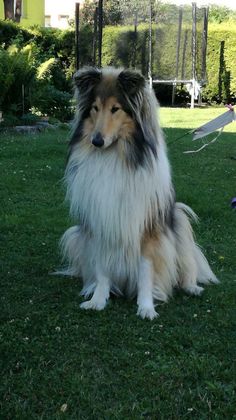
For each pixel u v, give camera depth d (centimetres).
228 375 291
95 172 357
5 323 350
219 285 424
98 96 348
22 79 1281
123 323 354
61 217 602
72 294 402
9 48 1427
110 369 297
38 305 380
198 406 264
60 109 1450
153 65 2227
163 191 372
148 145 357
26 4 3116
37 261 471
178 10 2181
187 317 364
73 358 308
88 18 2362
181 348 320
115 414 255
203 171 868
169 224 391
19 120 1275
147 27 2192
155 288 383
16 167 846
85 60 2047
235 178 823
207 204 653
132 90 345
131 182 353
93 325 350
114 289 394
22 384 280
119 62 2211
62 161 898
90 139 356
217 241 539
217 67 2300
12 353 312
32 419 253
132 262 374
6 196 689
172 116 1695
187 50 2219
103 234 365
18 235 542
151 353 315
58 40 1983
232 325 354
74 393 273
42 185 748
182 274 411
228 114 390
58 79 1560
